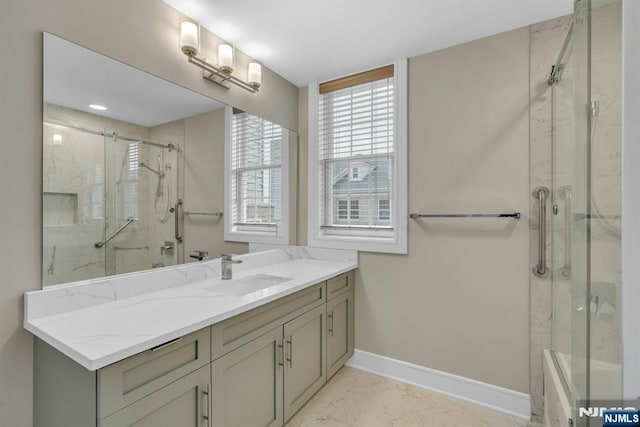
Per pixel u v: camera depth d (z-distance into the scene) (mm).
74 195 1315
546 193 1757
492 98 1916
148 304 1354
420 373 2152
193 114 1820
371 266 2342
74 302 1276
